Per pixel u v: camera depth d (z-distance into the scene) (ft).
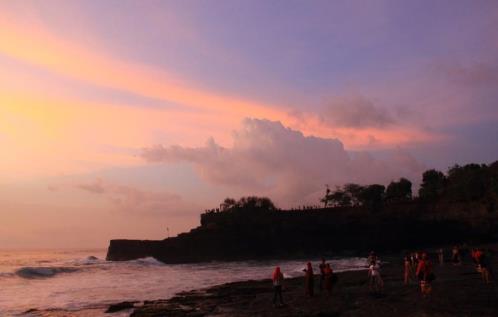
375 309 79.87
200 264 353.72
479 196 398.21
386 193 533.55
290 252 389.19
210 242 385.29
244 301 106.22
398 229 385.70
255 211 440.86
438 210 408.87
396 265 222.28
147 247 382.83
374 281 110.22
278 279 95.30
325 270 108.88
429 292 90.84
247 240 390.83
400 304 83.05
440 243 376.89
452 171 487.20
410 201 448.24
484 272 111.96
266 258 386.32
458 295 88.53
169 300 116.06
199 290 140.87
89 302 123.65
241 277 204.64
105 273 241.96
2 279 196.24
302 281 153.79
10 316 100.83
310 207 463.83
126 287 163.94
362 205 460.14
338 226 399.24
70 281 191.62
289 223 405.80
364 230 393.70
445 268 164.86
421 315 69.21
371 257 107.24
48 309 110.32
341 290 113.60
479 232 370.73
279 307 91.97
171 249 380.99
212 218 437.58
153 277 210.79
